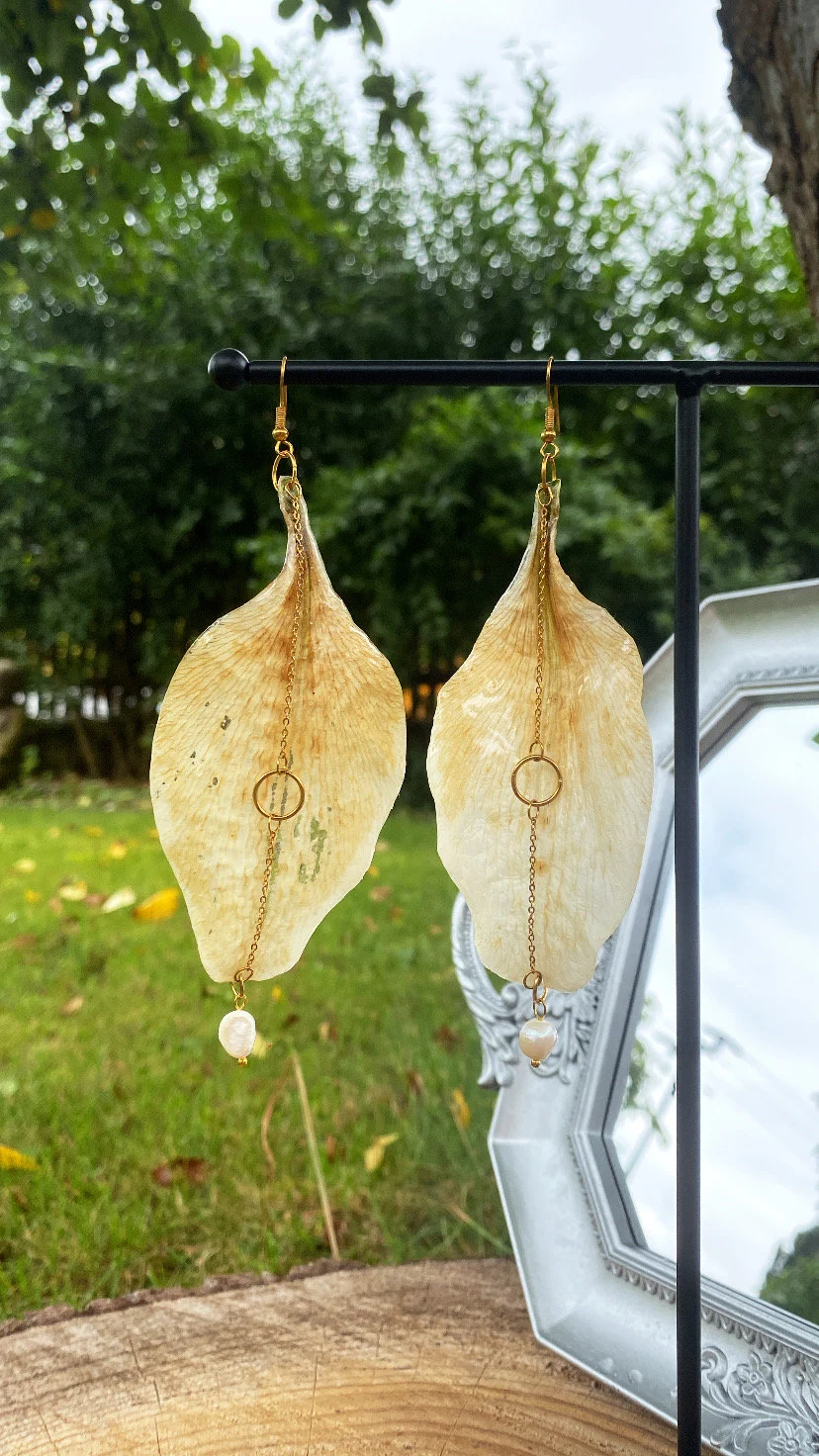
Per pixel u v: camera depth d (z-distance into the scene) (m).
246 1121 0.58
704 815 0.33
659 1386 0.27
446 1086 0.61
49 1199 0.50
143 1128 0.57
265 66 0.69
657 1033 0.33
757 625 0.32
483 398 1.57
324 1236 0.47
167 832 0.21
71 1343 0.33
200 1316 0.34
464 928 0.36
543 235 1.77
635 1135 0.32
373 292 1.79
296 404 1.83
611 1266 0.30
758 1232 0.29
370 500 1.52
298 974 0.82
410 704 1.68
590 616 0.21
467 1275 0.37
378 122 0.69
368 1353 0.32
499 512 1.53
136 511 1.99
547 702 0.21
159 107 0.67
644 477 1.81
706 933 0.32
